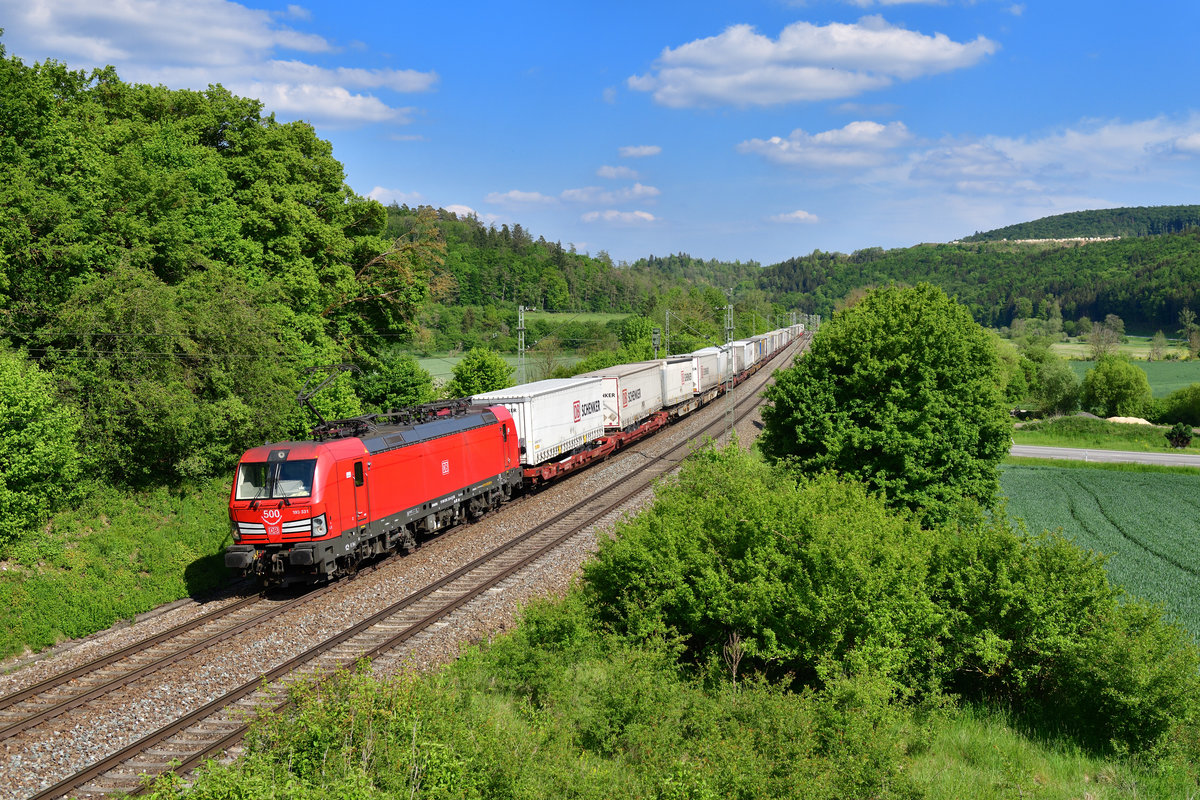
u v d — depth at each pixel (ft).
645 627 48.55
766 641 47.32
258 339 86.02
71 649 54.60
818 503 56.95
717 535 53.11
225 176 106.63
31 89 74.28
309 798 25.50
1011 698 50.83
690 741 36.96
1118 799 37.81
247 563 60.75
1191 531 118.01
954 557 53.88
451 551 74.74
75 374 71.82
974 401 83.97
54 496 65.82
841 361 84.84
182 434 73.51
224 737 38.17
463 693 39.52
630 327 307.58
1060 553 51.49
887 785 34.60
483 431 87.97
